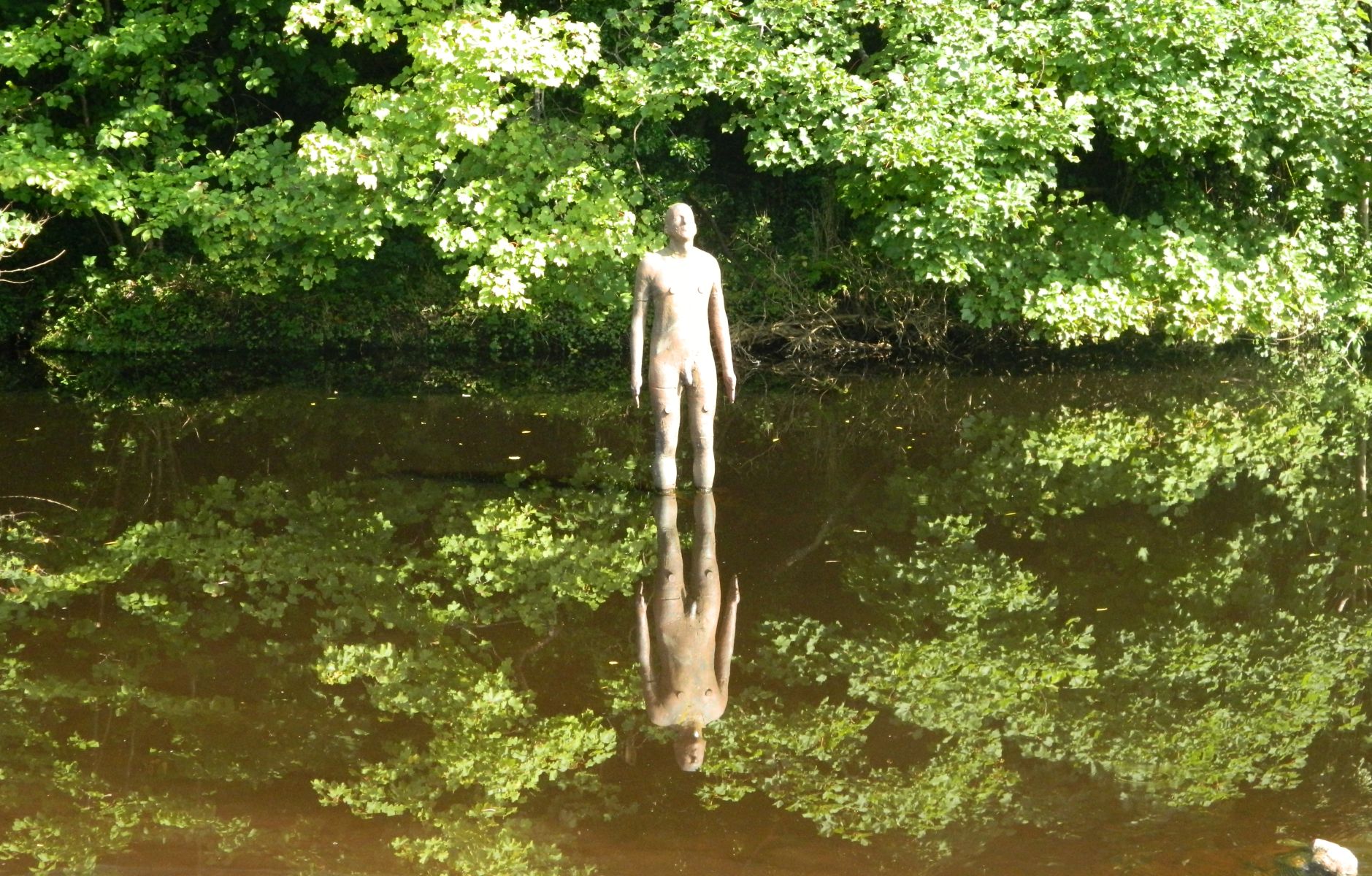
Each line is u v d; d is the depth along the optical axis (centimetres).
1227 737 511
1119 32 1406
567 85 1628
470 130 1350
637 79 1446
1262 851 409
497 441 1145
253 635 632
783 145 1412
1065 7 1494
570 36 1452
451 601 688
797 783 468
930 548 792
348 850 413
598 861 407
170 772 476
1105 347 1798
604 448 1112
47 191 1562
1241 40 1436
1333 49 1456
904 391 1458
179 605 677
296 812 442
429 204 1476
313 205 1445
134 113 1474
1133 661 602
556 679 577
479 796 456
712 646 618
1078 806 448
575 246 1409
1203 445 1116
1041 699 552
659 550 787
